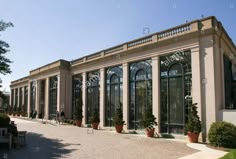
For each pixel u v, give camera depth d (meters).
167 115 18.05
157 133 18.19
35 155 10.98
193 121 15.28
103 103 24.05
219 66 16.70
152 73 19.31
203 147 13.35
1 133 13.41
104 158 10.50
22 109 44.69
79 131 21.09
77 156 10.84
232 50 21.72
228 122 14.17
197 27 16.67
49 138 16.47
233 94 20.33
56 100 31.22
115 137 17.45
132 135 18.91
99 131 21.64
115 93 23.03
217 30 16.05
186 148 13.03
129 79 21.59
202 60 16.27
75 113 26.80
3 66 16.80
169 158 10.53
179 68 17.73
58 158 10.43
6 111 50.53
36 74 36.88
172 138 17.17
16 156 10.73
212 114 15.34
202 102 15.91
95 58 25.66
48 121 30.17
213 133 13.56
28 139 15.90
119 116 21.08
